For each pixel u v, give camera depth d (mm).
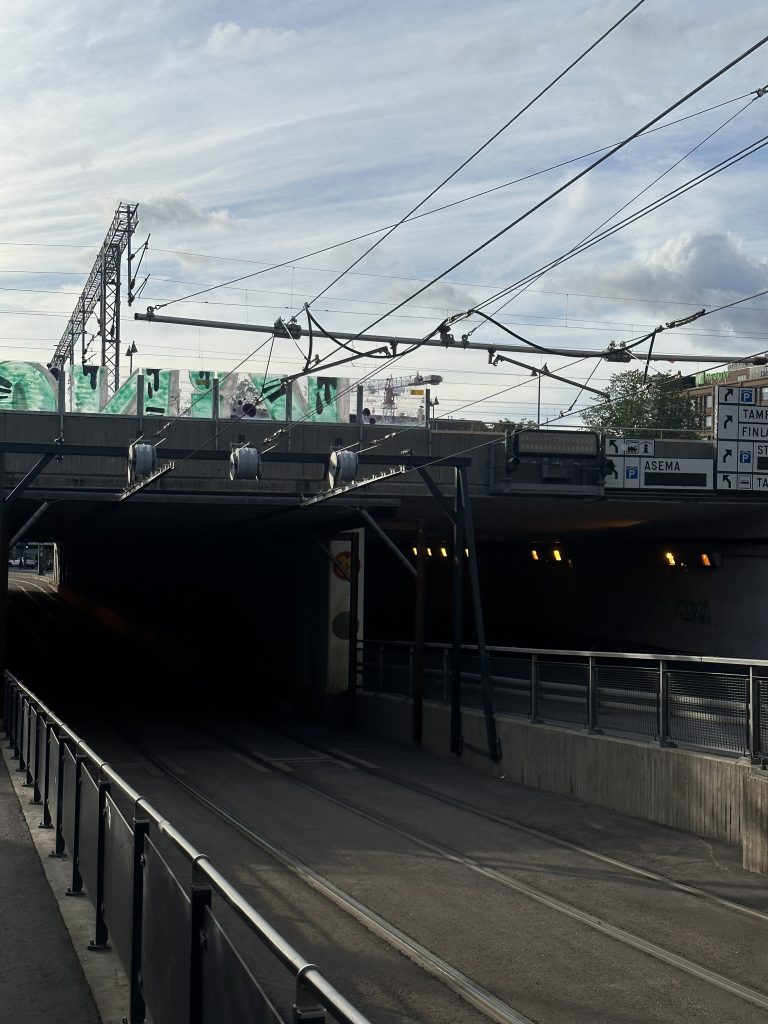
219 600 40219
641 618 36875
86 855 7652
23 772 14172
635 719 14148
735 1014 6949
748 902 9742
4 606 20453
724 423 24578
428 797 15562
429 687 21703
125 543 40688
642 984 7492
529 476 23484
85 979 6328
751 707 12016
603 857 11586
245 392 22422
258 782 17062
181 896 4582
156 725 25469
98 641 54406
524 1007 7012
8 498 18250
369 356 15602
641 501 24875
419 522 21922
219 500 22125
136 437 21594
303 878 10500
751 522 28609
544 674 16578
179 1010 4539
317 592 28031
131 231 39781
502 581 47625
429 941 8430
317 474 22781
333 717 26328
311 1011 3078
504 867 11102
